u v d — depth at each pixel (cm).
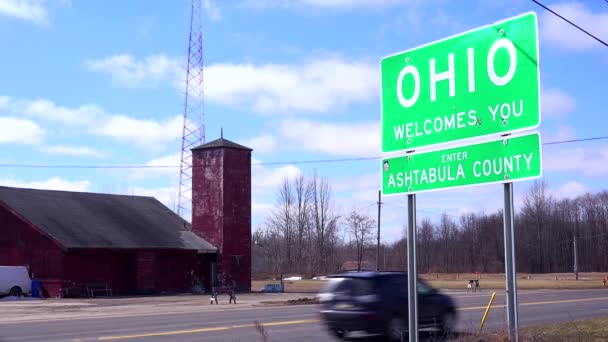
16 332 1916
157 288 4694
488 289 5331
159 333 1847
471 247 10962
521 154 673
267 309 2995
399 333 1606
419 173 762
